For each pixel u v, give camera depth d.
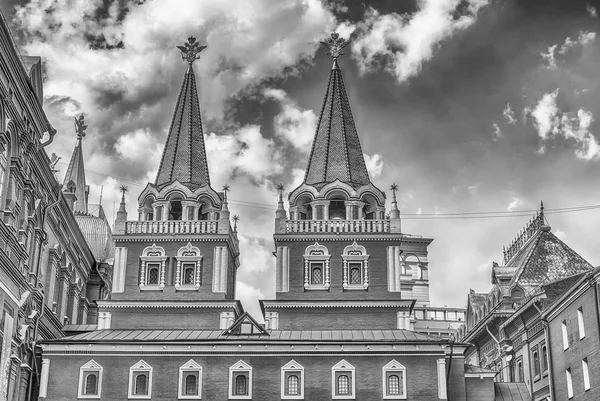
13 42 42.72
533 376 65.00
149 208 67.56
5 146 45.66
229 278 66.06
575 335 55.50
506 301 72.56
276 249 64.00
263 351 56.50
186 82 72.75
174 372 56.34
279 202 65.25
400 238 63.78
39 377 56.88
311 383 55.88
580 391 54.44
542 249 76.81
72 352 56.69
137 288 63.69
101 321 62.22
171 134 70.56
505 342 71.25
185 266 64.31
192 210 66.69
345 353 56.44
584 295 53.69
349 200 65.69
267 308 62.00
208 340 56.84
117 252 64.62
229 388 55.81
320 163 68.06
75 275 70.19
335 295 62.62
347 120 70.00
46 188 56.91
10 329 47.22
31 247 54.00
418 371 56.06
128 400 55.84
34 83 49.72
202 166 69.56
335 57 72.62
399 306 61.78
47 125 52.59
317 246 63.81
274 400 55.53
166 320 62.31
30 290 51.34
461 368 58.91
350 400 55.47
